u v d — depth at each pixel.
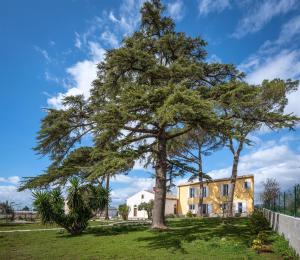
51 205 21.69
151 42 23.14
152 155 24.23
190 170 22.61
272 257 13.43
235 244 16.06
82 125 23.17
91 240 19.25
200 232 20.56
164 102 17.33
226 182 49.97
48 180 21.66
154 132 22.64
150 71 21.27
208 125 18.83
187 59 22.28
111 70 21.58
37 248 17.12
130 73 22.78
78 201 22.20
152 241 17.92
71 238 20.55
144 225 27.00
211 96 20.73
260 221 21.73
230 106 19.50
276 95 31.20
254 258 13.27
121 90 20.88
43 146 22.81
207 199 52.38
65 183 22.02
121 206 48.38
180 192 59.62
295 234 13.92
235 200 47.34
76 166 21.31
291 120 19.72
